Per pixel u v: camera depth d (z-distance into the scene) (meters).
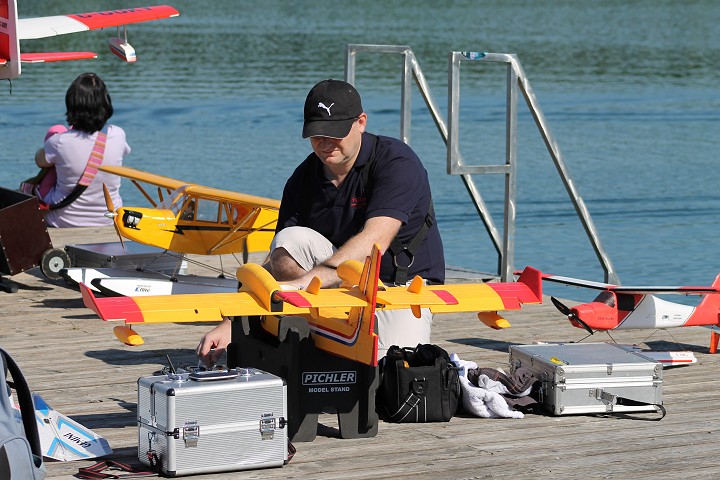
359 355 8.12
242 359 9.36
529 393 9.84
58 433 8.56
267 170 39.16
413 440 8.98
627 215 33.88
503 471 8.21
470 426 9.41
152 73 68.81
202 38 90.19
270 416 8.16
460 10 134.25
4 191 16.50
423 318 10.16
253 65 72.69
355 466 8.30
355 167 9.86
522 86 16.64
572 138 50.28
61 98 56.72
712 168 43.22
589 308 11.93
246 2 147.50
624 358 9.95
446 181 39.66
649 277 24.91
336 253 9.31
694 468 8.30
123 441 8.94
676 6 150.50
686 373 11.47
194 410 7.93
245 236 14.95
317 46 83.69
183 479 7.95
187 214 14.95
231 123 50.97
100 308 7.67
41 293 15.77
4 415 6.33
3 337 12.95
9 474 6.21
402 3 149.00
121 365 11.64
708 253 28.06
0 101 55.50
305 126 9.48
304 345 8.77
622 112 58.69
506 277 17.11
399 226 9.70
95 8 119.12
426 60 76.31
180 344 12.71
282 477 8.03
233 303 8.02
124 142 19.25
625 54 87.56
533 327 13.85
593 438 9.06
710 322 12.36
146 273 15.73
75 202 19.38
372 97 59.91
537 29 107.81
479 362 11.92
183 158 41.56
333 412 8.93
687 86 69.94
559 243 29.31
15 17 24.95
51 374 11.20
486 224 17.50
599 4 153.12
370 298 7.97
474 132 50.31
